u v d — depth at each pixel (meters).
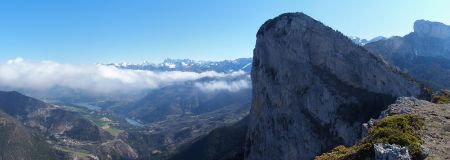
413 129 30.50
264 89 140.50
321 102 118.50
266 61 143.62
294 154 118.81
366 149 26.12
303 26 134.38
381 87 116.19
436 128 30.95
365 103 112.25
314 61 128.75
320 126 116.06
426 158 24.59
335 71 123.88
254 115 145.25
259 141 135.50
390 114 39.50
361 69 120.69
